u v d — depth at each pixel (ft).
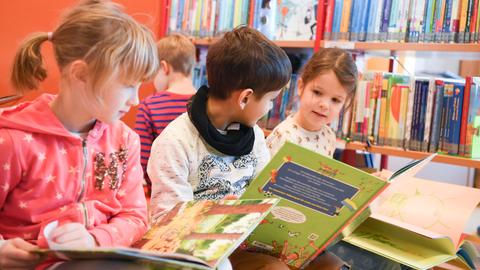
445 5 6.15
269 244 4.07
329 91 5.57
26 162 3.25
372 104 6.61
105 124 3.69
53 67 5.45
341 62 5.56
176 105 7.54
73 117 3.45
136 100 3.45
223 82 4.37
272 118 7.62
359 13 6.75
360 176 3.48
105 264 2.75
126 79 3.29
